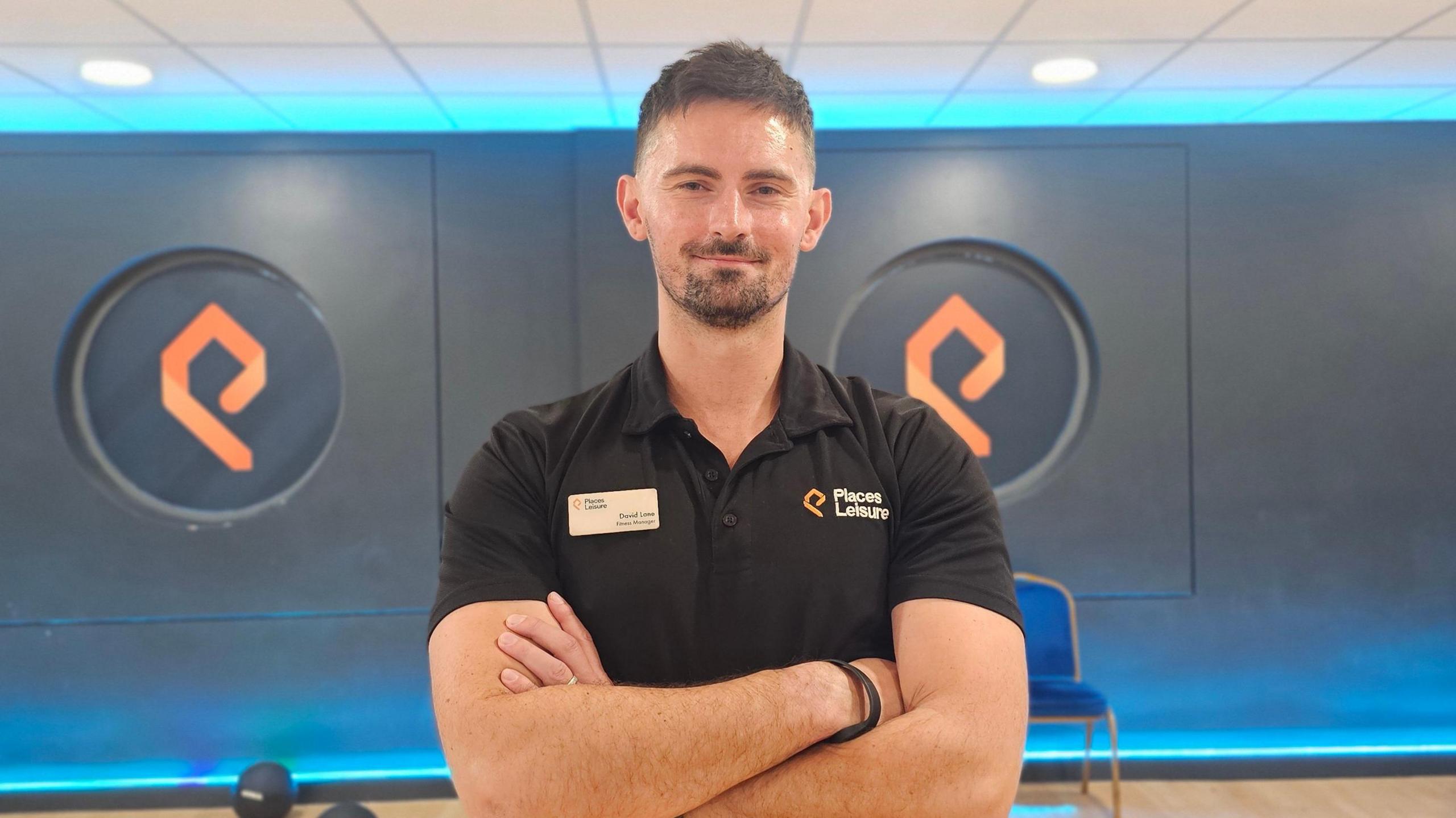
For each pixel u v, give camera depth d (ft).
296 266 13.57
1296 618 13.87
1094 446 13.84
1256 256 13.89
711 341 3.40
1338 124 13.88
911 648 3.27
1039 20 10.13
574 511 3.37
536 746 2.93
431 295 13.73
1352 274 13.89
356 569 13.58
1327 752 13.29
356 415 13.62
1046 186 13.80
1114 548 13.85
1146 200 13.84
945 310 13.96
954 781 3.02
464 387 13.75
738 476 3.40
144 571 13.37
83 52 10.61
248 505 13.66
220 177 13.52
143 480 13.57
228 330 13.65
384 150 13.66
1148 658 13.84
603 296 13.56
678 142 3.26
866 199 13.78
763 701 3.00
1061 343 14.05
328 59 10.94
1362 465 13.92
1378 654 13.87
